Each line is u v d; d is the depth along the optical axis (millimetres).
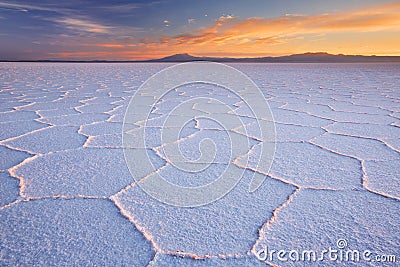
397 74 11000
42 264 795
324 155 1721
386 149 1829
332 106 3578
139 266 792
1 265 789
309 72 12898
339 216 1043
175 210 1088
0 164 1540
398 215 1048
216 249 863
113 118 2783
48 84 6480
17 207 1096
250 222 1006
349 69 16156
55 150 1783
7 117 2793
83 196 1193
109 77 9117
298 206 1117
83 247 867
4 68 15797
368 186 1294
